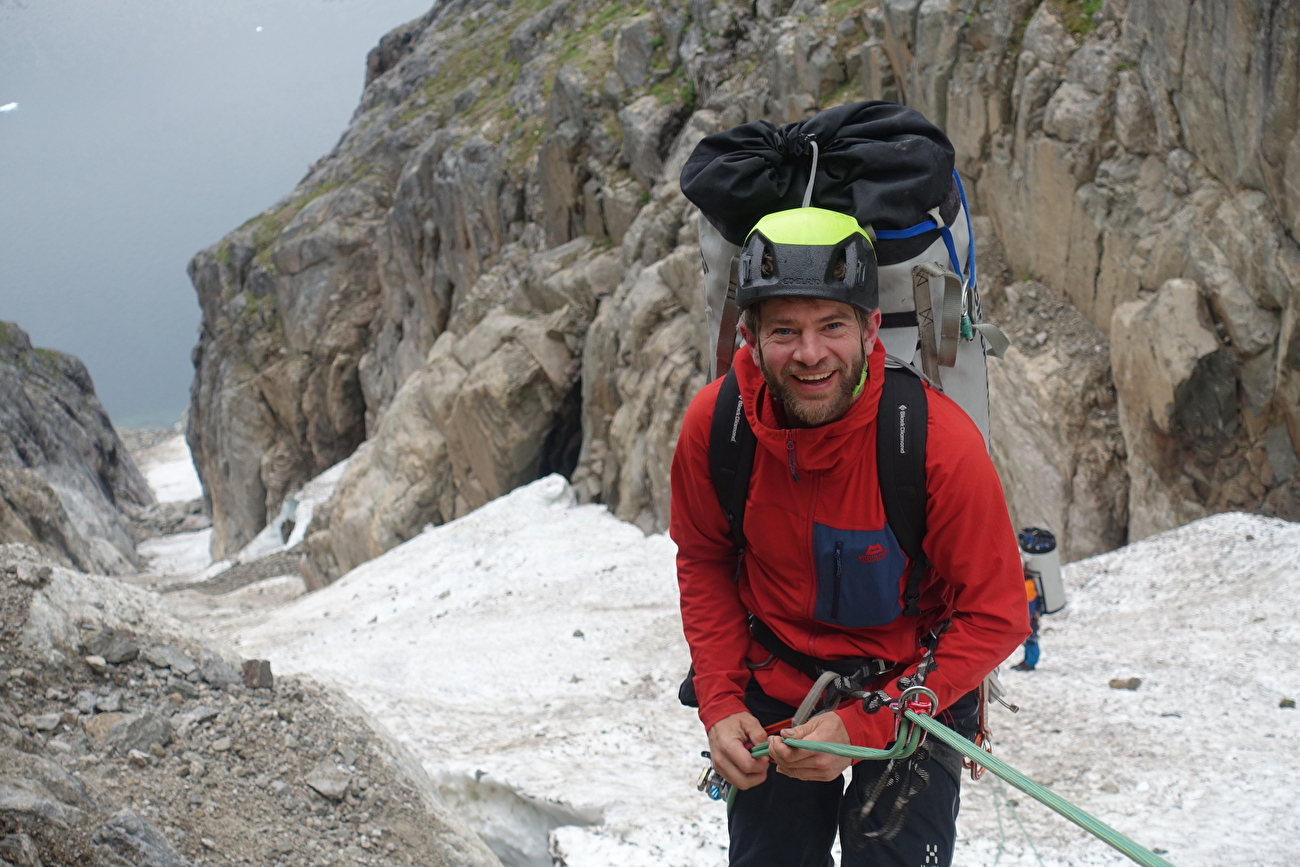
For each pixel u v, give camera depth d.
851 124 2.13
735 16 21.70
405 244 34.22
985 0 13.48
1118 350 11.29
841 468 1.93
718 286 2.35
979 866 4.68
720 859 4.83
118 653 4.50
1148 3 11.18
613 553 15.26
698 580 2.25
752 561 2.19
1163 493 11.03
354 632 13.22
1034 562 7.74
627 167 23.28
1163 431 10.86
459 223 30.47
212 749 4.27
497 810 5.87
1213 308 10.49
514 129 29.50
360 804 4.39
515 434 22.25
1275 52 9.40
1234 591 8.75
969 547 1.92
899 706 1.92
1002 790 5.60
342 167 43.19
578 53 26.77
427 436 25.11
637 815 5.42
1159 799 5.30
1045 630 8.99
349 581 17.73
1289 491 10.18
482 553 16.52
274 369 39.91
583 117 24.17
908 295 2.15
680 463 2.16
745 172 2.08
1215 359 10.32
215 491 45.00
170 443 80.69
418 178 33.25
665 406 16.75
